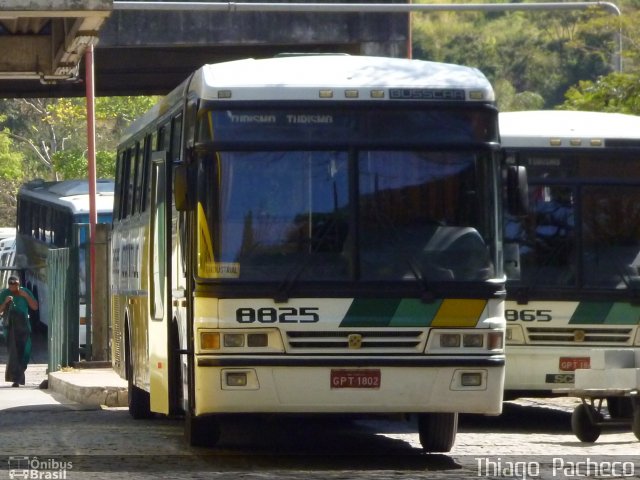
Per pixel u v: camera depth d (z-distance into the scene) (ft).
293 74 83.46
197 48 232.73
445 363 80.43
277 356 79.77
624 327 109.09
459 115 83.41
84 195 256.32
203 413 80.23
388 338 80.33
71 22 136.87
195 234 81.35
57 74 157.99
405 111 82.94
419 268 81.10
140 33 212.23
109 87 278.05
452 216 82.53
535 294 108.78
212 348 79.82
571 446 95.09
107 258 184.75
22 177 515.50
